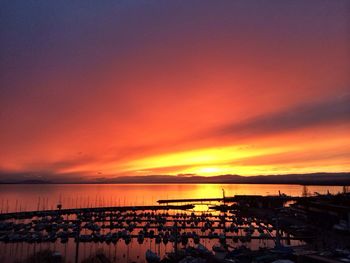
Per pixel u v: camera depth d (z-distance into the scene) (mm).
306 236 86750
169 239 92062
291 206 146750
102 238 94562
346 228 84812
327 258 50531
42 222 131250
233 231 107812
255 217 144375
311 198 134875
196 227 115562
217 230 111625
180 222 133250
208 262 61188
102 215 160625
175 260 63812
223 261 59438
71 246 86938
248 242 88000
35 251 80312
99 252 79062
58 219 140625
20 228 115938
